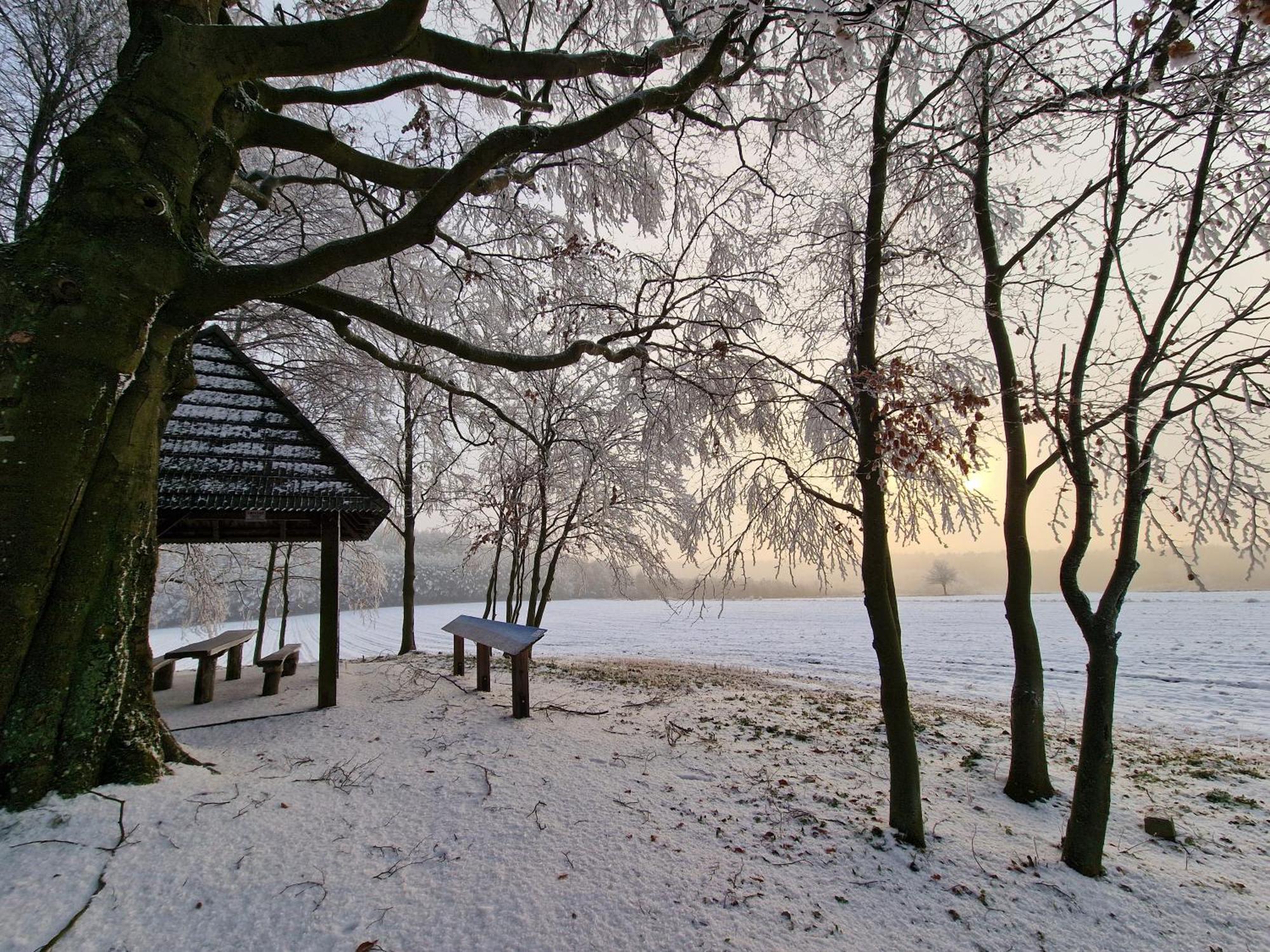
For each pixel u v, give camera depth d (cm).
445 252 830
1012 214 561
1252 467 341
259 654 1228
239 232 955
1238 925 297
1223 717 909
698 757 479
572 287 811
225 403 612
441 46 423
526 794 372
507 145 392
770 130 637
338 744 456
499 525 1251
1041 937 278
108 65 782
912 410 353
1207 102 294
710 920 265
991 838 382
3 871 244
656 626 2806
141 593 358
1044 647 1680
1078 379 347
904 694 373
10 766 286
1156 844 399
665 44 487
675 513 1102
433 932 246
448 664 958
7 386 300
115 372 329
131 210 337
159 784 322
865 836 357
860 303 455
